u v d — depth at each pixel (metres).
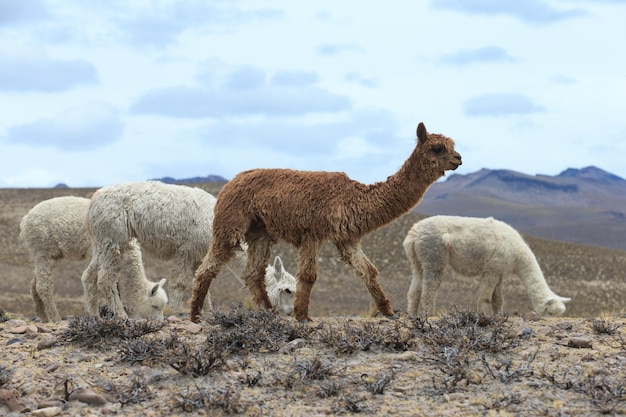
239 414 8.04
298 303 12.71
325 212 12.57
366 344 10.46
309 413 8.00
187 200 16.44
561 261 83.75
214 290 56.75
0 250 75.44
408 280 71.88
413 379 9.12
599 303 61.19
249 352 10.43
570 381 8.66
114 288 16.17
